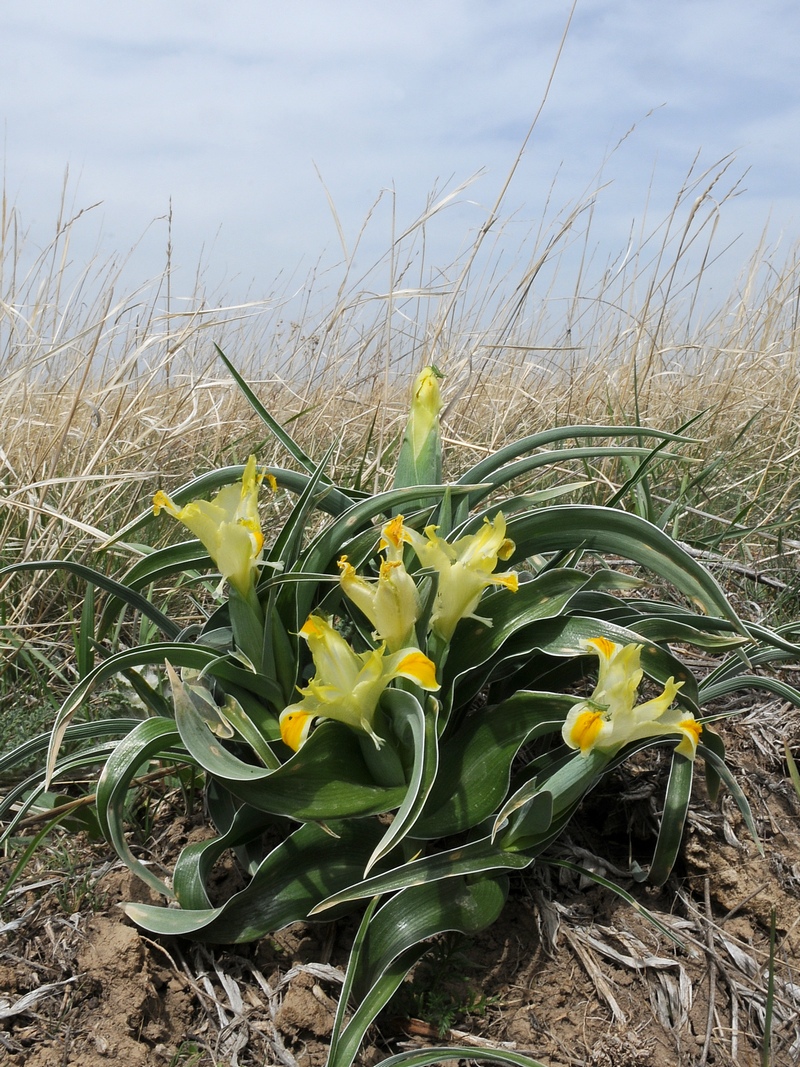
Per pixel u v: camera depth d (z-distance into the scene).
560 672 0.41
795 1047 0.34
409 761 0.35
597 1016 0.35
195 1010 0.35
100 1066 0.32
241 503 0.35
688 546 0.62
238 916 0.35
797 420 0.85
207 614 0.57
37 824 0.43
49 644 0.54
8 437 0.67
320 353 0.79
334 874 0.36
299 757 0.33
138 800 0.44
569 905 0.39
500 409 0.82
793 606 0.60
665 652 0.37
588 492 0.71
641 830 0.43
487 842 0.34
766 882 0.40
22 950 0.37
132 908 0.35
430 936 0.33
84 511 0.60
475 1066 0.32
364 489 0.65
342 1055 0.30
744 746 0.46
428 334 0.80
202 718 0.35
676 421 0.92
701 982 0.37
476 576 0.33
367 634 0.38
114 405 0.73
